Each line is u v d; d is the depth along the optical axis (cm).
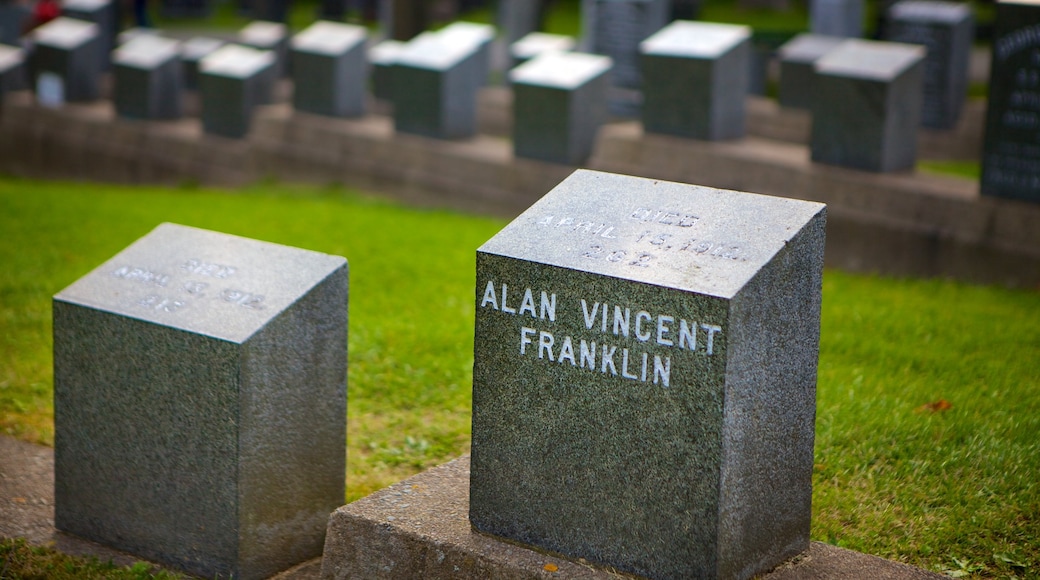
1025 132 1070
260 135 1681
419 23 2267
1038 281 1064
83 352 553
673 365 434
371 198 1541
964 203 1108
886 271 1160
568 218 484
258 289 542
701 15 3584
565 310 455
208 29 3434
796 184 1220
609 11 1727
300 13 3834
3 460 669
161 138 1764
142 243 590
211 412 520
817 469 634
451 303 974
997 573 532
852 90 1189
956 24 1525
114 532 563
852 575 475
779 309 444
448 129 1516
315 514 560
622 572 462
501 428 480
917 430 670
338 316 551
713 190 482
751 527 456
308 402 545
